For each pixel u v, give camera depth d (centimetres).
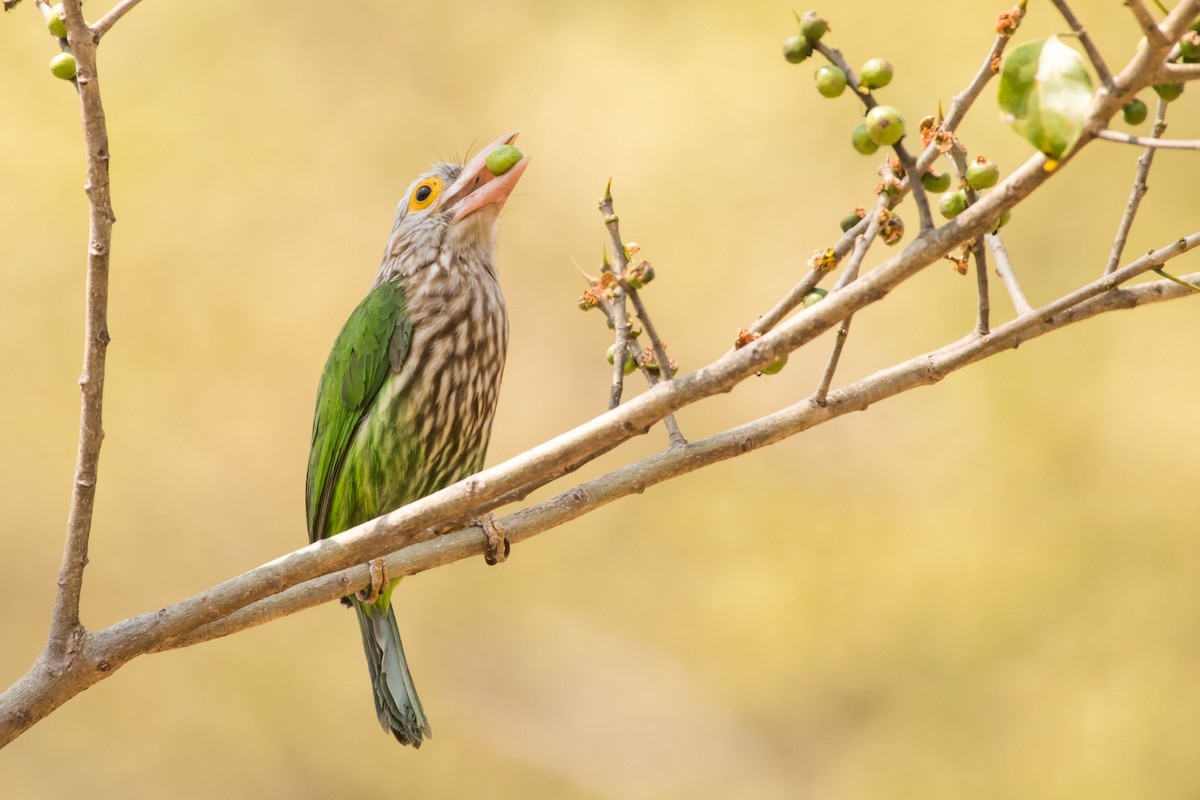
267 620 535
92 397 469
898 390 504
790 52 429
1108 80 378
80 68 445
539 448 464
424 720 741
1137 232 1523
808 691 1441
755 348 428
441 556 554
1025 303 498
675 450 525
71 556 478
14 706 475
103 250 459
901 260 405
